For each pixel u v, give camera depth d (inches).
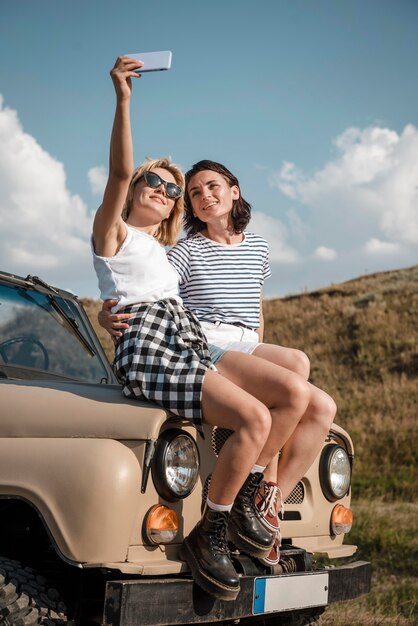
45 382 115.9
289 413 108.7
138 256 109.5
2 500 104.8
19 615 92.1
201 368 102.3
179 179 125.3
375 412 627.8
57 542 93.8
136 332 105.5
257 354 121.4
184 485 101.7
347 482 132.3
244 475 100.6
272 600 107.8
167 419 101.7
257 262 134.7
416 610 206.2
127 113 104.9
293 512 125.2
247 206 136.8
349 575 125.0
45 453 97.7
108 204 106.3
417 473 506.9
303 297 920.3
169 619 95.3
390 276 925.2
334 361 746.8
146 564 96.0
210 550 99.2
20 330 138.0
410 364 700.7
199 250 131.6
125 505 94.0
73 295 154.9
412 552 287.4
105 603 91.4
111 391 108.3
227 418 100.7
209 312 128.7
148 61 104.3
